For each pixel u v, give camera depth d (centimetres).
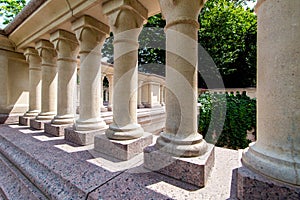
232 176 189
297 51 120
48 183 192
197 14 209
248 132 647
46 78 439
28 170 227
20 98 567
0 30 489
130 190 164
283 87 126
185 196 153
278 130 129
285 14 123
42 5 333
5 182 242
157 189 165
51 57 440
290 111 123
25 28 421
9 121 533
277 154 127
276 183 121
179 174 181
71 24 331
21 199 202
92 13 300
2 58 520
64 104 381
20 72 567
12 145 311
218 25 1520
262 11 139
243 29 1541
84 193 164
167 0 203
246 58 1702
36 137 352
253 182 128
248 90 893
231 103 659
